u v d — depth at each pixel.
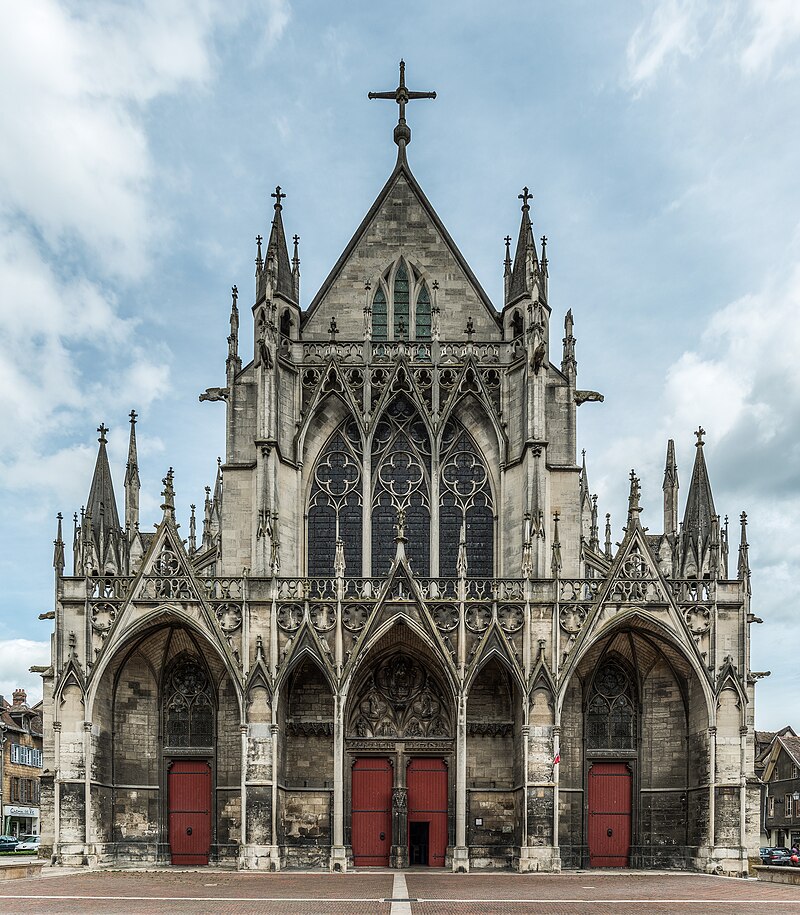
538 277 55.81
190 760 50.34
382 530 53.59
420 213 58.47
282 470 52.59
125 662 50.09
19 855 74.00
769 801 117.06
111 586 49.03
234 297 56.22
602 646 50.31
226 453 53.53
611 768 50.66
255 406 54.22
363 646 47.34
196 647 50.53
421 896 34.06
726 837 46.16
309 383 55.41
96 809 46.94
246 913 28.52
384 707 50.56
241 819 46.00
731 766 46.78
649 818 49.88
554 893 35.66
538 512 50.72
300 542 53.28
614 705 51.28
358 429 54.81
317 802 49.16
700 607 48.94
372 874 44.41
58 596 48.22
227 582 49.78
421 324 57.34
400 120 60.25
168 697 51.03
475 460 54.94
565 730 50.12
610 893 35.84
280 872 45.12
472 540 53.88
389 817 49.56
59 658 47.50
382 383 55.34
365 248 58.00
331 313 57.16
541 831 45.94
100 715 47.88
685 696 50.31
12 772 107.69
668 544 56.56
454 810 48.88
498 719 50.09
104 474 54.34
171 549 48.72
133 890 36.03
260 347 52.56
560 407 54.66
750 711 49.69
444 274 57.62
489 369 55.41
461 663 47.44
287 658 47.31
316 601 48.28
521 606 48.34
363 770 50.09
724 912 29.44
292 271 57.84
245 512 52.78
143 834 49.22
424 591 50.88
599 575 55.62
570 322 56.16
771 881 42.62
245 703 46.84
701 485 52.47
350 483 54.31
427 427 54.31
